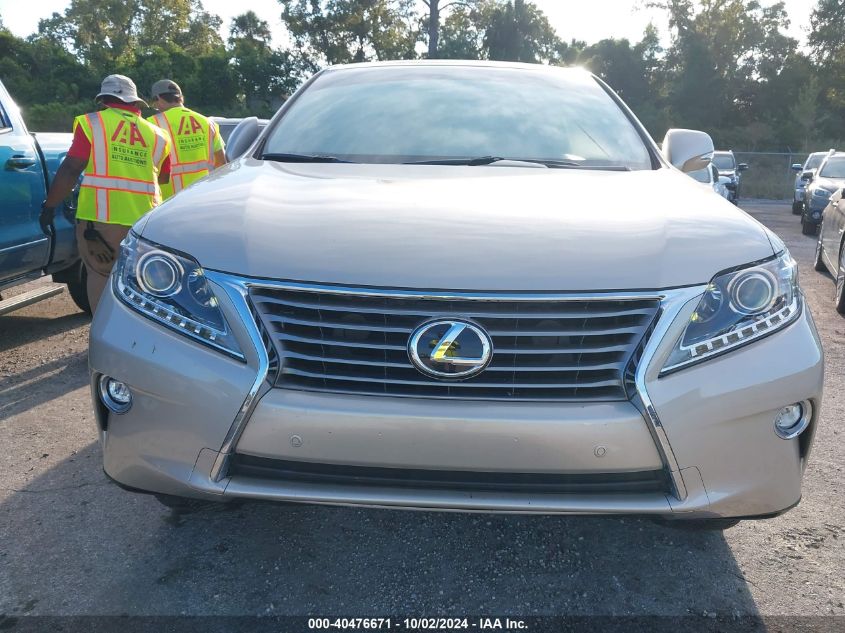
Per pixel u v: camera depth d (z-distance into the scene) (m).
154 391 1.98
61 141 5.20
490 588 2.36
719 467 1.94
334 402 1.89
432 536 2.67
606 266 1.93
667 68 54.41
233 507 2.30
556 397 1.90
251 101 46.56
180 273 2.03
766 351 1.98
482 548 2.60
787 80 52.50
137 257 2.12
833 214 7.57
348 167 2.69
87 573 2.39
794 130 45.41
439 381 1.90
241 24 59.59
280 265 1.94
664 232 2.09
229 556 2.51
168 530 2.66
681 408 1.89
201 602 2.25
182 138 6.06
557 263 1.93
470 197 2.29
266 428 1.90
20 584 2.32
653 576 2.44
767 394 1.95
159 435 2.00
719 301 1.96
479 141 2.94
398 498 1.91
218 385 1.92
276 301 1.92
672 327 1.91
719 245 2.06
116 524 2.70
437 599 2.29
